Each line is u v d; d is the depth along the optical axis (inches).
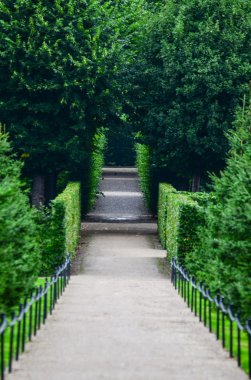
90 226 2250.2
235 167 997.8
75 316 894.4
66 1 2016.5
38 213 1429.6
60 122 2048.5
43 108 2004.2
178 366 625.9
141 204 2780.5
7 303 800.9
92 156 2453.2
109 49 2005.4
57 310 944.3
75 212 1770.4
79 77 1982.0
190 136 2075.5
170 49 2073.1
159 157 2181.3
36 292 781.3
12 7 2027.6
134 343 720.3
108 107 2037.4
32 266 922.1
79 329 799.1
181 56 2070.6
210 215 983.0
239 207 874.1
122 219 2426.2
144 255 1706.4
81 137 2066.9
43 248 1416.1
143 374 592.4
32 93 2009.1
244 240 880.9
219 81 2057.1
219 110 2069.4
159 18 2118.6
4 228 821.9
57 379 575.5
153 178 2438.5
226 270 868.6
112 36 2046.0
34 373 596.1
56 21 1984.5
